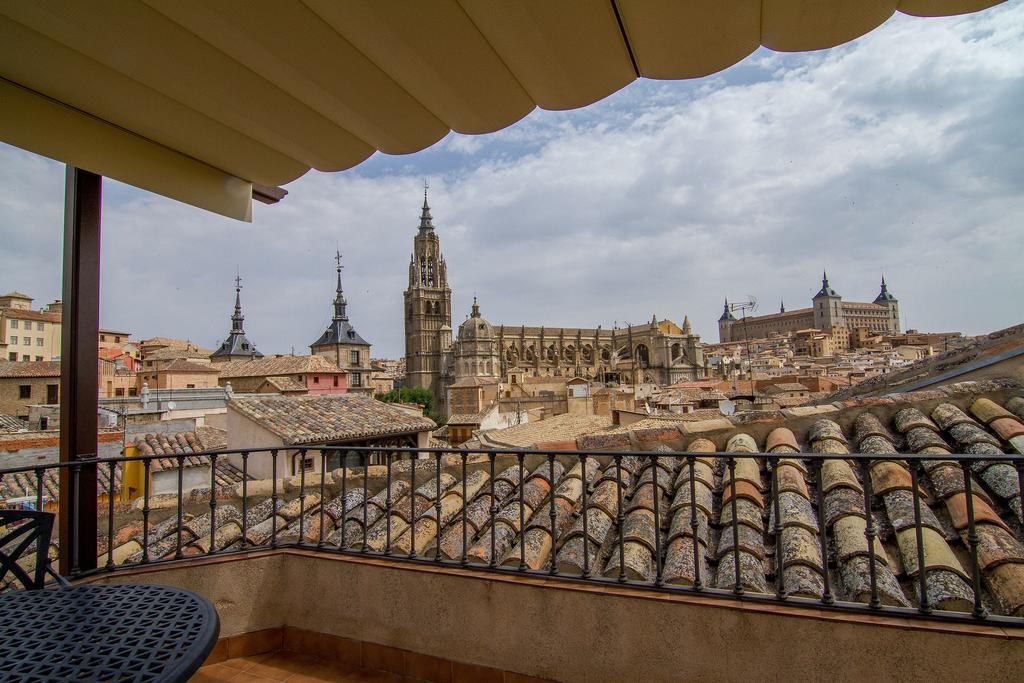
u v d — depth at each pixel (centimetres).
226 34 265
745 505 482
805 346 17400
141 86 311
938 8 244
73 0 243
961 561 389
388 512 462
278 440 1877
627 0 244
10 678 234
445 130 354
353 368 11081
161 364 6775
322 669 454
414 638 438
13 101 309
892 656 322
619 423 1758
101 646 257
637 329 14500
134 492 1881
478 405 7281
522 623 404
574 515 510
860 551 395
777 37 268
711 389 5878
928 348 14662
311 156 389
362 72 296
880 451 541
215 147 378
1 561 337
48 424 2781
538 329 13412
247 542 533
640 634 373
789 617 341
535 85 307
